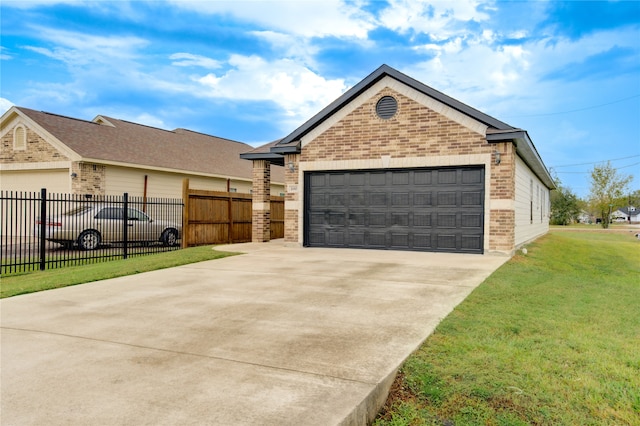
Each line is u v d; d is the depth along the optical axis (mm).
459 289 6855
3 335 4602
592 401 3330
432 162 11555
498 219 10906
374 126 12250
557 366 3912
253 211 15570
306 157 13141
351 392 3152
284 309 5648
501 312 5586
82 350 4113
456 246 11461
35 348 4176
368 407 3100
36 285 7395
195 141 24125
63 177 16359
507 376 3643
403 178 12078
